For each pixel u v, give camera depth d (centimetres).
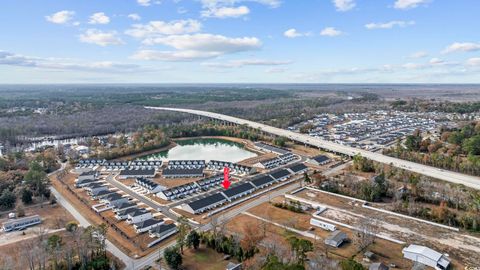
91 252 8919
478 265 8156
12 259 8494
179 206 12700
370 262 8300
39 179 13800
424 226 10400
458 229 10112
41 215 11788
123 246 9531
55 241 8738
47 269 8238
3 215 11756
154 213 12019
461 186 13400
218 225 10719
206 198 12706
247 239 8888
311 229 10306
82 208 12481
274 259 6800
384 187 13225
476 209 11106
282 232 10125
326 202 12600
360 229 9825
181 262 8350
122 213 11581
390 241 9394
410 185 13875
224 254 8925
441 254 8344
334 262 7856
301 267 5984
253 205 12588
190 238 9150
